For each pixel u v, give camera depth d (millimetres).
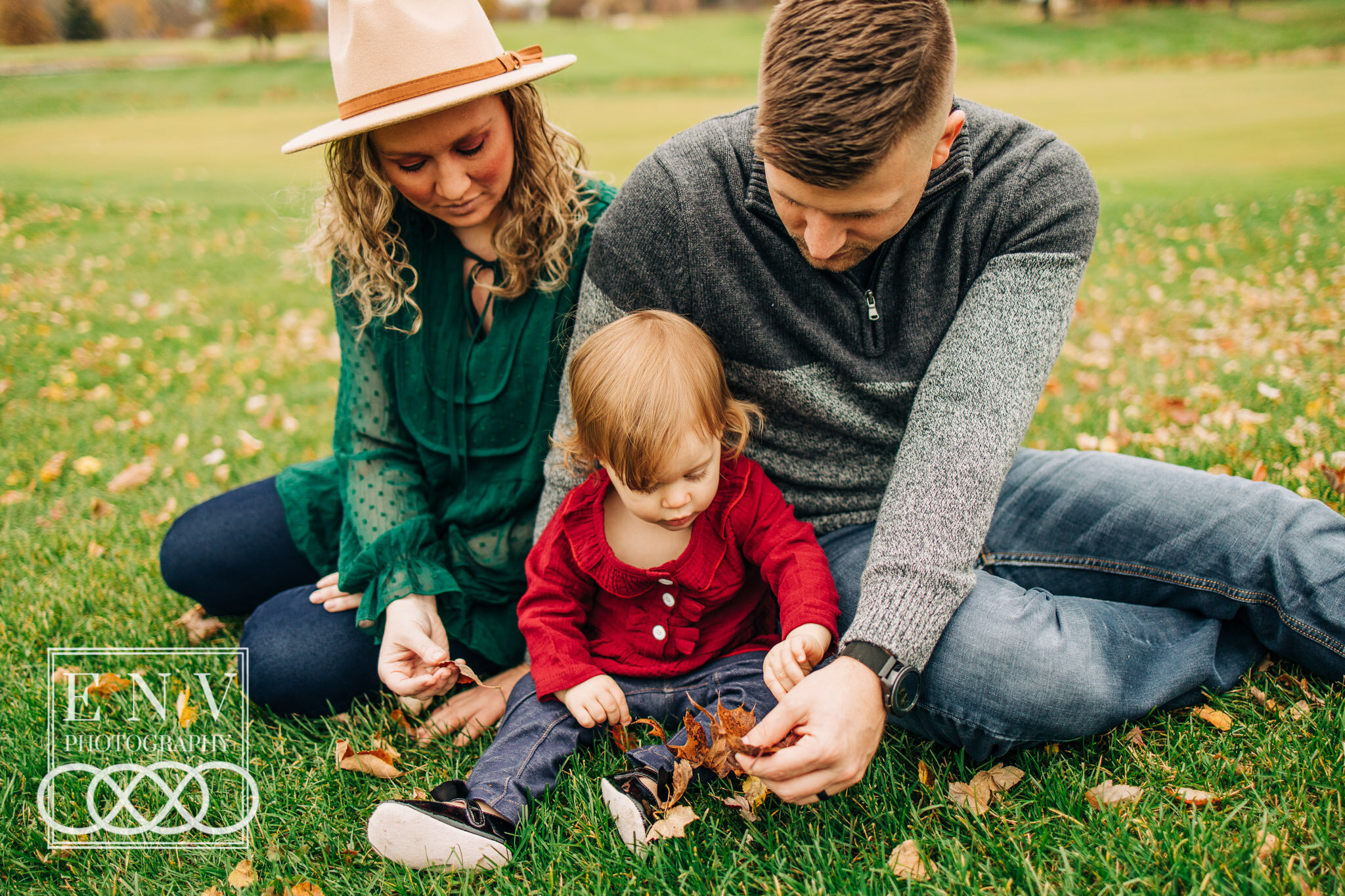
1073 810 1568
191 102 26109
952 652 1616
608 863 1567
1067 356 4691
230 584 2373
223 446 3877
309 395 4578
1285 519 1721
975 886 1435
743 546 1910
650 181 1854
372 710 2080
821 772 1441
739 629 1965
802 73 1376
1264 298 5441
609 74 28047
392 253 2072
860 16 1349
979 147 1715
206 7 56062
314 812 1783
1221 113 14789
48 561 2900
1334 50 24234
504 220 2057
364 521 2098
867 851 1554
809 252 1617
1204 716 1736
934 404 1721
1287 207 8023
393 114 1746
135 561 2830
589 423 1767
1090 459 1977
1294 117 13859
